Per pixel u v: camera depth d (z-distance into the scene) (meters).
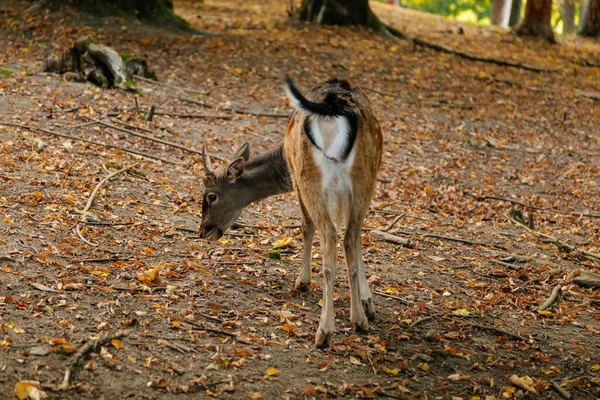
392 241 12.83
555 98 26.88
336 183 8.70
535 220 15.78
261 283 10.40
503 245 13.63
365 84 25.00
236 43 27.14
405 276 11.41
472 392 8.30
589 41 39.09
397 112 22.77
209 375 7.95
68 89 19.14
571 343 9.79
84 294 9.27
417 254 12.38
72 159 14.26
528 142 21.92
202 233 10.77
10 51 23.67
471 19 70.69
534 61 32.16
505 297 11.10
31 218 11.33
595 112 25.80
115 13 27.83
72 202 12.13
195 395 7.58
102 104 18.38
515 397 8.32
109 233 11.30
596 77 30.75
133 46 25.50
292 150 9.15
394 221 13.88
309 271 10.27
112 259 10.38
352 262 9.06
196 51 25.75
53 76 20.16
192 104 20.19
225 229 10.84
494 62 30.92
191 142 17.05
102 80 20.05
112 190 13.17
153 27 27.78
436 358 8.98
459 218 15.18
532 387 8.49
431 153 19.72
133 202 12.79
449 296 10.88
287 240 11.95
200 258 10.94
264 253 11.58
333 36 29.98
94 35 25.97
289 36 29.28
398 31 32.56
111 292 9.39
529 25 37.31
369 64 27.22
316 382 8.09
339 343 8.98
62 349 7.98
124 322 8.70
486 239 13.91
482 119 23.47
